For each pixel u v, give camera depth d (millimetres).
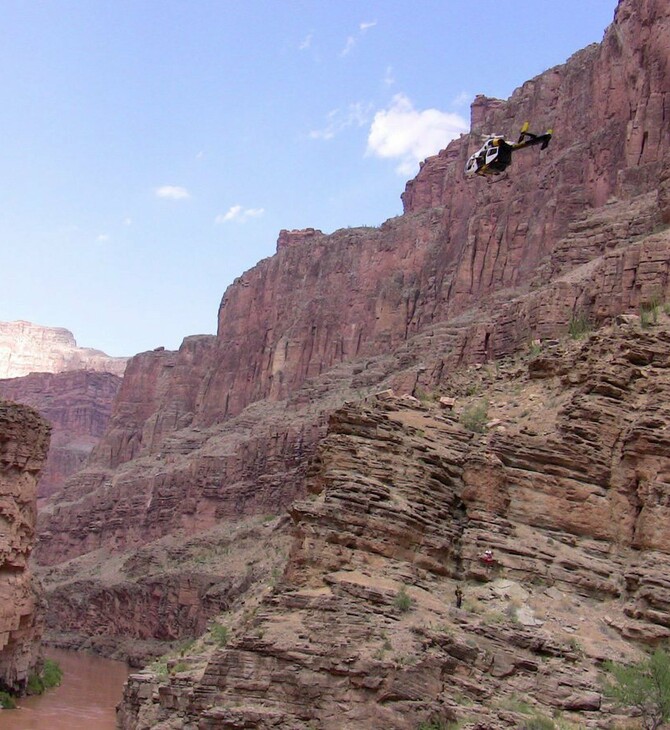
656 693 35781
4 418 63875
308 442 130125
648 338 47406
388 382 100375
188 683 40469
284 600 38125
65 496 197125
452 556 41406
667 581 40125
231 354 180875
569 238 86625
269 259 184375
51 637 135000
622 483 43656
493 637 37781
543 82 126000
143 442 192125
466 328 100000
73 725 64000
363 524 40188
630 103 98062
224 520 137500
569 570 41594
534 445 44438
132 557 140875
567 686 36719
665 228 73000
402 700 35094
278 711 35625
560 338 62625
